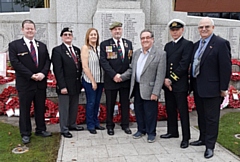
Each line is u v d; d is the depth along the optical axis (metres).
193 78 3.86
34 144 4.07
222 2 12.82
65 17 6.85
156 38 7.37
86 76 4.52
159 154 3.71
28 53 4.03
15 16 7.30
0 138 4.29
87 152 3.77
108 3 6.45
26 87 4.04
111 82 4.45
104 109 5.38
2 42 7.38
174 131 4.36
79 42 6.95
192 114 5.79
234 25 8.40
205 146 3.95
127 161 3.48
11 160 3.51
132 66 4.29
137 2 6.53
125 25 6.43
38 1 14.35
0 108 5.67
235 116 5.62
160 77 4.02
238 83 7.16
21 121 4.13
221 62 3.49
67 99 4.40
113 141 4.21
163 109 5.41
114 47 4.41
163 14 7.30
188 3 13.16
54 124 5.13
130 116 5.33
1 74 5.73
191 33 7.96
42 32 7.23
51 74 6.30
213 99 3.61
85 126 5.06
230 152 3.76
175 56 3.97
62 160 3.51
